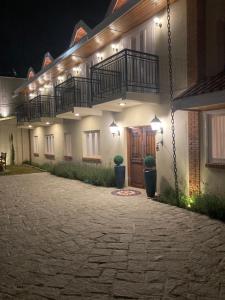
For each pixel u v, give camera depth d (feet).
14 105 87.97
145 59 32.99
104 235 20.43
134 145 38.68
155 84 33.01
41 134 74.54
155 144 34.01
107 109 38.09
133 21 34.63
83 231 21.47
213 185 26.68
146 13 32.63
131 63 36.91
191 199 27.61
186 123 29.17
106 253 17.34
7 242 19.71
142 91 32.60
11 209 29.12
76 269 15.39
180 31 29.73
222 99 21.99
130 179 39.58
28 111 70.59
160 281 13.89
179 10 29.76
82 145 51.93
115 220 23.85
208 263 15.58
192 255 16.63
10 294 13.17
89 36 40.75
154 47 33.37
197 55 28.07
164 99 32.19
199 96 23.71
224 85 23.24
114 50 40.45
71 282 14.06
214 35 29.30
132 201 30.37
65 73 57.26
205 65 28.60
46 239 20.06
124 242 18.99
